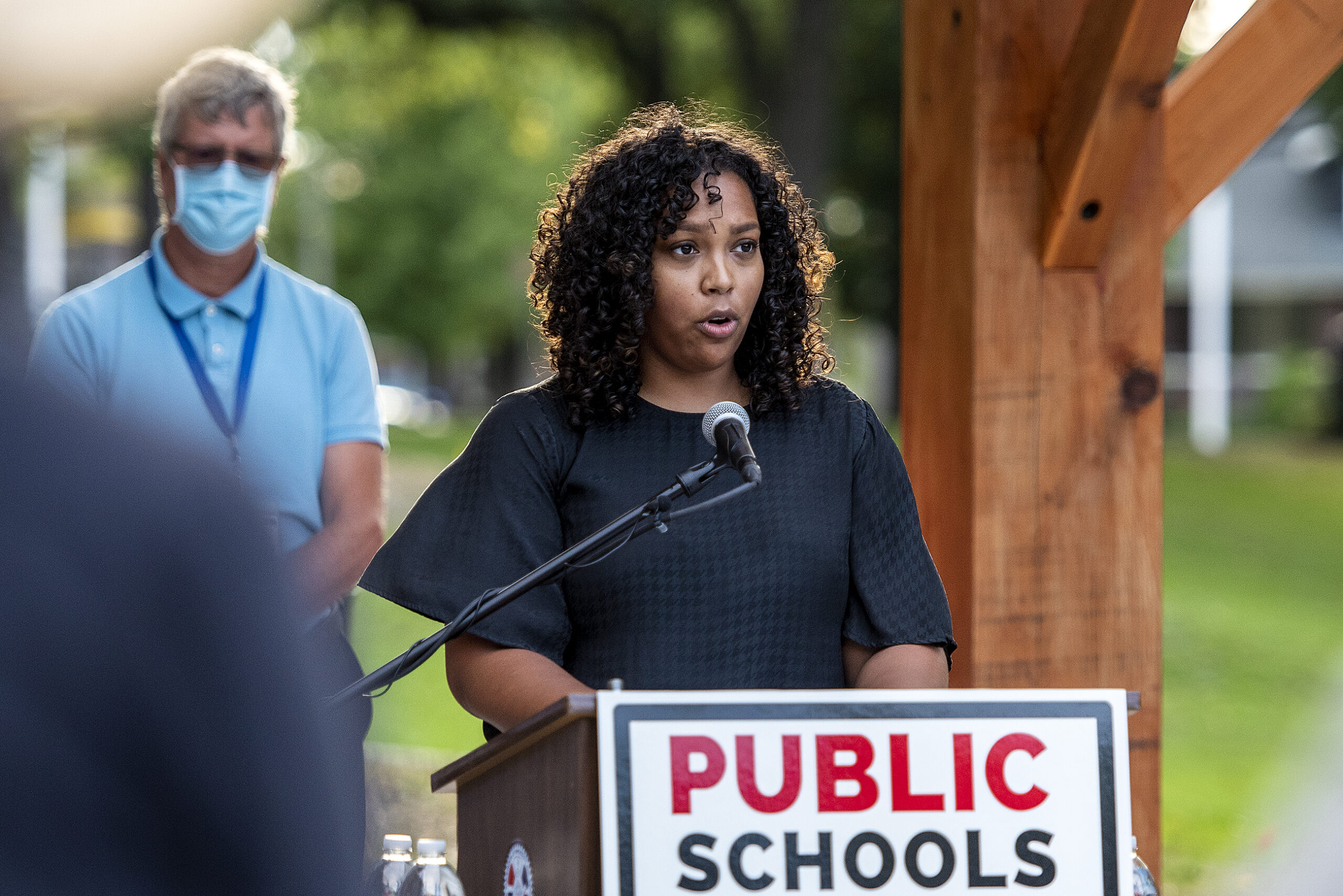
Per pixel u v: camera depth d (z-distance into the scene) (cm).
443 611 631
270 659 222
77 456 212
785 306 667
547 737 509
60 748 207
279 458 793
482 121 8844
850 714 491
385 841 651
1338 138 6694
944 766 495
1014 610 880
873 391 8481
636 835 474
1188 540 4572
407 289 9669
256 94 784
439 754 1761
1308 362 8050
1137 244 893
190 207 777
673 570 623
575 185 692
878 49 5328
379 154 9156
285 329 813
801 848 483
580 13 4259
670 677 616
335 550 793
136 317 791
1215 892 1348
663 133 667
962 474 890
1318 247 9256
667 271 645
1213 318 8112
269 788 220
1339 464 6588
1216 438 8025
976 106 871
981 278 875
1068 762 501
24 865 206
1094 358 888
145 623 212
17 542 207
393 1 4028
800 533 634
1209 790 1942
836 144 5566
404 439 7225
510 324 10656
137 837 212
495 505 645
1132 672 891
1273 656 2991
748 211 657
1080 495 888
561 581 637
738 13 4178
